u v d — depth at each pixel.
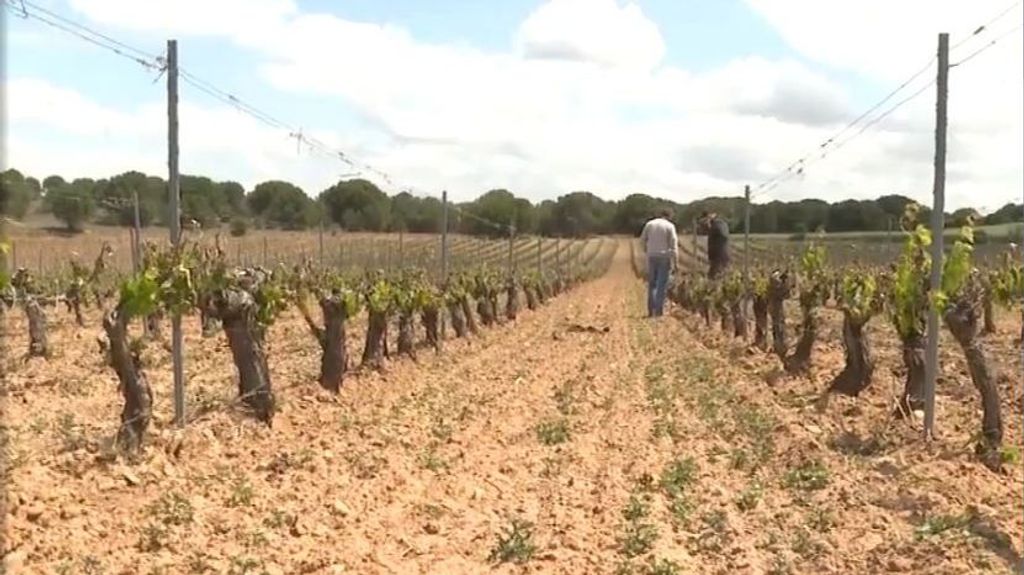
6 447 9.45
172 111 10.23
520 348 23.80
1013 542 7.60
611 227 102.19
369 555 7.29
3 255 8.60
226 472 9.45
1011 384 15.28
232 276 11.62
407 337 18.77
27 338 21.73
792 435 11.90
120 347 9.41
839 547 7.69
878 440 11.19
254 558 6.94
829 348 20.25
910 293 11.91
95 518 7.71
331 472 9.71
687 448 11.40
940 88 10.46
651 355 22.09
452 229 63.34
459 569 7.09
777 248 34.84
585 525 8.22
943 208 10.66
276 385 14.50
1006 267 21.34
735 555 7.48
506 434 12.29
